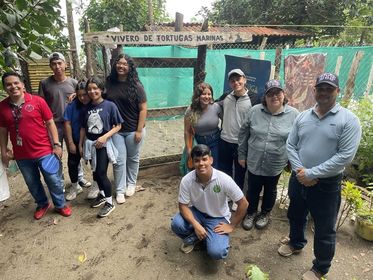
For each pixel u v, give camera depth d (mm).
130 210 3695
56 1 3250
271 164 3021
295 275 2727
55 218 3533
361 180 4609
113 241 3174
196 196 2814
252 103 3418
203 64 4438
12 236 3236
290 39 11469
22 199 3959
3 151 3162
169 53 6832
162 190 4164
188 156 3664
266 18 12180
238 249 3055
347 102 4934
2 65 3297
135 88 3465
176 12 4387
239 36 4203
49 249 3051
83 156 3506
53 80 3672
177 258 2945
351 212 3539
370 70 6836
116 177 3771
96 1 10734
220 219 2926
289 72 4219
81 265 2852
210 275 2740
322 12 11414
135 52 6414
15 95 2920
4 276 2725
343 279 2682
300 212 2670
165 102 6336
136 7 10961
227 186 2699
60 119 3713
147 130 5836
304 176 2277
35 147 3162
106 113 3320
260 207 3742
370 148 4391
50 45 3885
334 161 2137
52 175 3295
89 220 3502
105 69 5273
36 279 2695
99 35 3639
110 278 2709
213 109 3512
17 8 2879
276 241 3166
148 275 2740
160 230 3357
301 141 2400
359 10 10883
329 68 6730
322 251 2479
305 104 4566
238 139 3266
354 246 3088
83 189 4156
